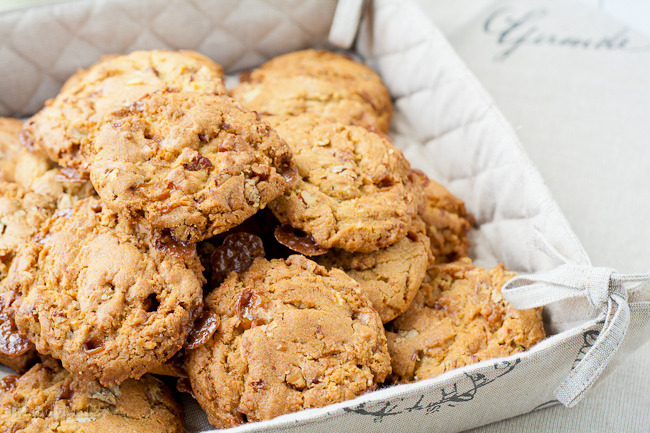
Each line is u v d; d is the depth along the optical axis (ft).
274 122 1.36
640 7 1.93
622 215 1.54
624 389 1.35
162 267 1.19
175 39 1.59
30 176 1.35
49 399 1.20
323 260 1.29
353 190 1.26
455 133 1.51
